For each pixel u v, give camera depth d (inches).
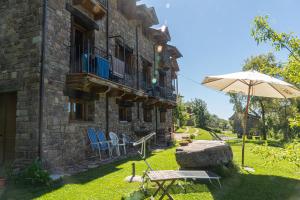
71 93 308.3
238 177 230.2
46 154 258.7
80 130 323.6
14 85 270.7
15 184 202.5
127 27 496.4
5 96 289.1
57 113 280.5
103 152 370.3
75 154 307.9
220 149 242.8
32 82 262.5
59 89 286.4
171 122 791.1
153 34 628.7
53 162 268.1
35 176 202.4
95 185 195.9
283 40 165.9
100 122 378.6
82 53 340.8
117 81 401.4
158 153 388.5
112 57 389.1
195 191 183.9
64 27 301.6
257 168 278.4
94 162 308.2
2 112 288.4
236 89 314.3
